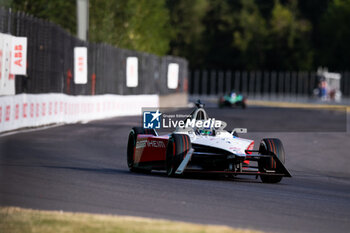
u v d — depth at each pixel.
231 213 30.27
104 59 119.81
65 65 98.06
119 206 30.25
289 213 31.42
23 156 52.56
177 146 41.22
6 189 33.22
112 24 179.75
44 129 80.06
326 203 35.69
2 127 71.19
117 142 71.25
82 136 75.06
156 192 35.19
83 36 113.38
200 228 24.86
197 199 33.59
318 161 65.31
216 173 42.97
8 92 71.75
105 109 114.25
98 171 44.94
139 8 199.12
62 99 93.12
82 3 113.44
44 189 34.00
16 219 24.59
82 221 24.75
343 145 81.50
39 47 85.75
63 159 52.59
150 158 45.62
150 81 155.25
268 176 44.19
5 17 74.00
